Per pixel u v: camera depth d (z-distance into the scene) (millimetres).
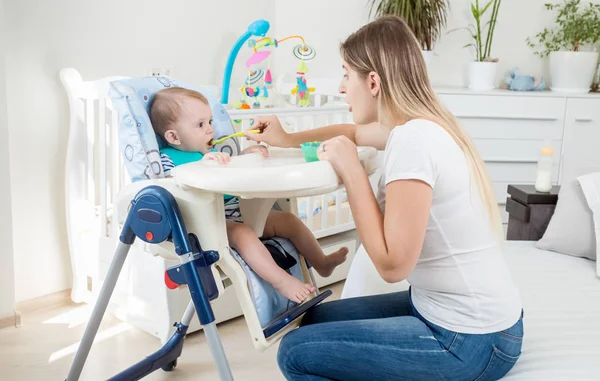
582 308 1768
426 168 1171
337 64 3748
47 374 2033
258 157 1476
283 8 3619
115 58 2703
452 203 1216
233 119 2402
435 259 1248
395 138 1209
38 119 2459
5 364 2086
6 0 2303
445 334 1235
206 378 2053
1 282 2324
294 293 1415
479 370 1235
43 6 2414
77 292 2578
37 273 2543
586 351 1486
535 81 3705
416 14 3439
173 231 1278
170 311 2205
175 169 1292
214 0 3141
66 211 2521
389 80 1263
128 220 1332
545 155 2443
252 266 1427
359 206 1206
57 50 2482
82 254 2551
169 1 2900
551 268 2082
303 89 3061
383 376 1264
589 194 2146
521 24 3840
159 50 2891
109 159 2629
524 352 1484
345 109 2875
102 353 2191
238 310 2467
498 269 1270
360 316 1504
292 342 1297
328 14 3684
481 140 3570
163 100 1689
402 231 1152
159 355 1744
